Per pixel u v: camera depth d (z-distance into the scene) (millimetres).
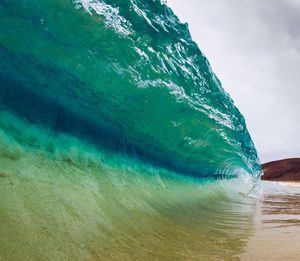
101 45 3518
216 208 5449
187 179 8398
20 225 1667
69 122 3732
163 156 7148
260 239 2840
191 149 8492
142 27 3914
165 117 5859
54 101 3494
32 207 1948
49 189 2363
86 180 3080
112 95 4379
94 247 1844
